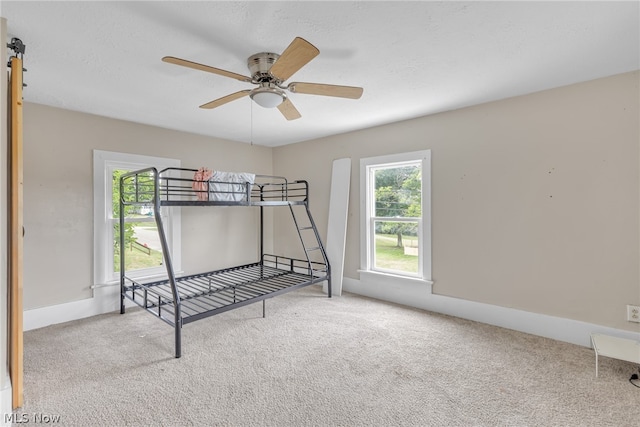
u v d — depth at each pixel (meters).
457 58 1.94
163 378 1.96
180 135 3.72
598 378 1.94
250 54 1.86
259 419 1.60
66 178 2.87
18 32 1.60
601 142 2.26
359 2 1.40
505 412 1.64
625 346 2.01
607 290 2.26
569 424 1.55
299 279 3.61
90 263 3.02
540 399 1.75
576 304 2.39
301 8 1.44
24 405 1.68
